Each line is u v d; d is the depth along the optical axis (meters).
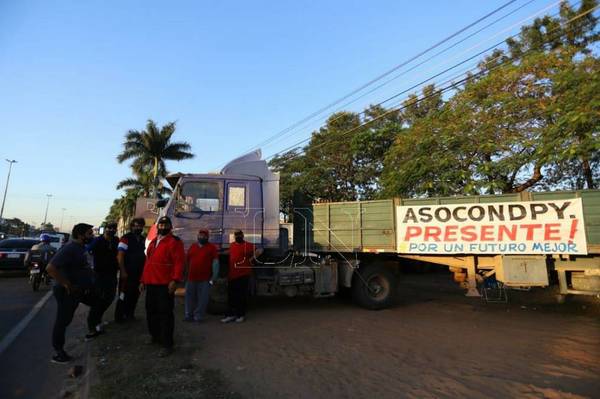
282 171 27.92
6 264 15.36
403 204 9.59
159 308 5.75
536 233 8.50
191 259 7.88
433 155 15.65
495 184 14.16
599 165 14.78
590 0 16.66
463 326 7.84
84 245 5.80
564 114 11.87
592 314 9.35
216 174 9.11
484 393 4.38
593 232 8.12
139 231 7.86
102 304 6.58
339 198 25.80
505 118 14.29
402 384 4.61
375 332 7.20
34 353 5.83
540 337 6.96
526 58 15.32
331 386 4.50
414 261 10.95
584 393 4.39
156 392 4.11
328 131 26.84
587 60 13.05
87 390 4.27
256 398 4.10
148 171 40.19
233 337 6.60
